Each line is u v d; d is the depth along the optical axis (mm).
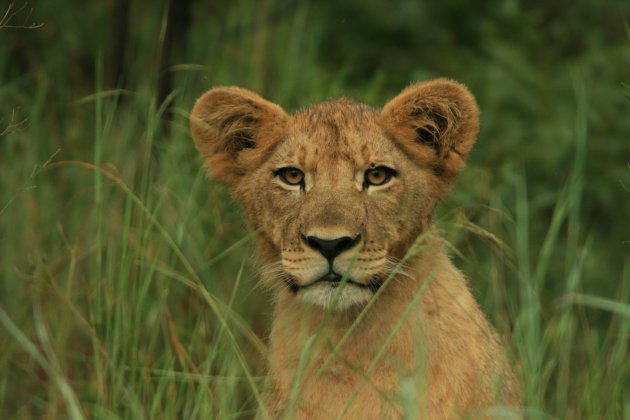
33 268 10250
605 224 13188
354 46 15875
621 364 9594
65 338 10133
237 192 9250
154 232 10344
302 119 8836
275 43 14352
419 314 8180
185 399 9391
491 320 10758
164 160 10836
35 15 14039
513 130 13289
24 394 10195
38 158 12117
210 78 13320
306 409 8109
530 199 12992
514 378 8969
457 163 8906
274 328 8586
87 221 10680
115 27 13422
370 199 8312
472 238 11969
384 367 8070
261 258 8992
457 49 15859
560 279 12359
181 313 10203
